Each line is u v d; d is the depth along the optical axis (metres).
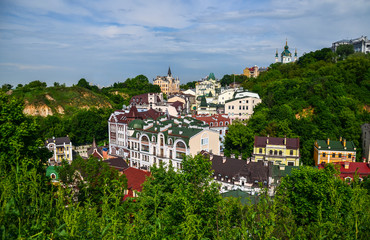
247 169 66.62
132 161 102.38
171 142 87.62
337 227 17.14
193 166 31.61
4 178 18.31
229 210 21.72
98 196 34.75
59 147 109.75
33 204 16.11
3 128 40.88
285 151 83.62
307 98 117.81
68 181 37.41
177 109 169.62
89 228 15.95
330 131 96.06
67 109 188.25
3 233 13.10
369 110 113.50
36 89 199.12
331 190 23.02
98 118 145.88
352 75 129.00
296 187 40.03
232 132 95.81
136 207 25.48
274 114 105.44
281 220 18.98
